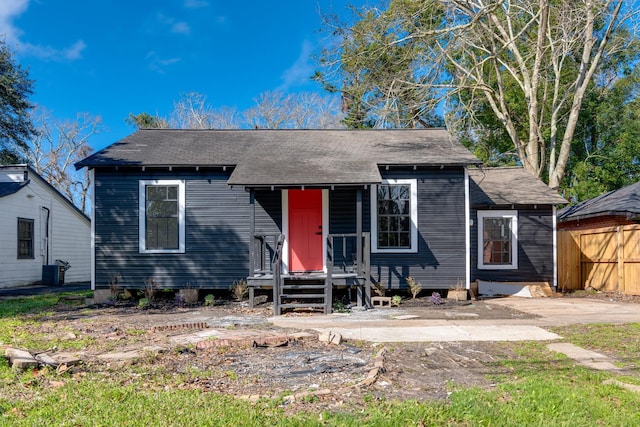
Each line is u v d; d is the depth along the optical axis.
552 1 18.97
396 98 15.42
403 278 11.79
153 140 13.35
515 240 13.94
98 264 11.59
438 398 4.23
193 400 4.13
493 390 4.44
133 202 11.74
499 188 14.86
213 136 13.95
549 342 6.64
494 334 7.21
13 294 14.01
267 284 10.51
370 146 13.14
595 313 9.65
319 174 10.69
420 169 11.95
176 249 11.73
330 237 10.62
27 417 3.76
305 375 5.03
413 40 15.70
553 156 20.44
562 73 21.86
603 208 14.80
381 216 11.95
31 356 5.57
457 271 11.82
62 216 19.95
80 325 8.17
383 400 4.14
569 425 3.58
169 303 11.39
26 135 25.17
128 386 4.57
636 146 22.50
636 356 5.83
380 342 6.66
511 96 22.31
